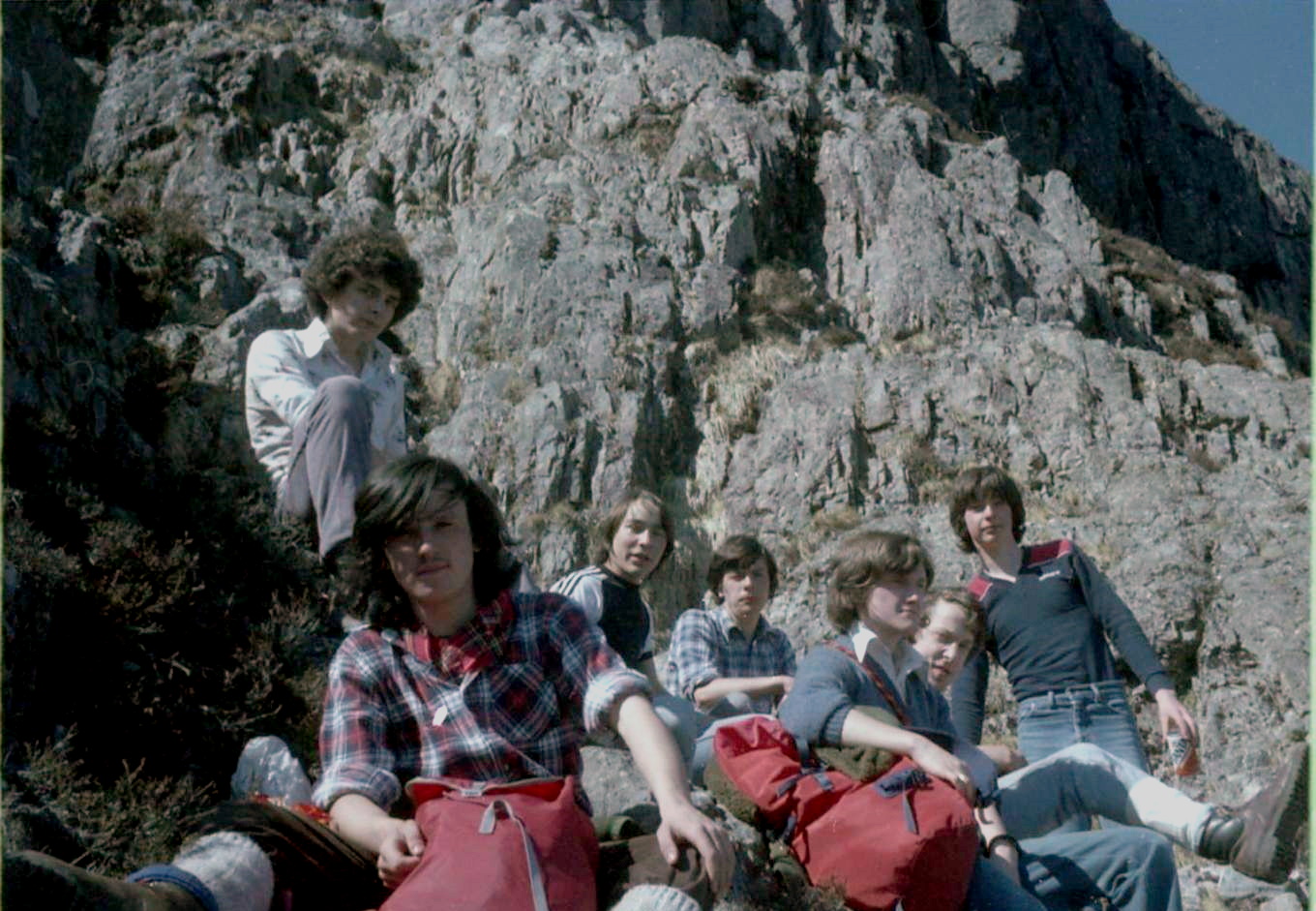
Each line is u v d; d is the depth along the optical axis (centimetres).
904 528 1502
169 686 624
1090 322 1944
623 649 555
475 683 311
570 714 319
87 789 543
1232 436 1703
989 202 2073
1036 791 438
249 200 1792
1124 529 1522
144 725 597
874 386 1669
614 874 288
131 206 1672
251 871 281
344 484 509
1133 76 3841
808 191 2002
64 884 236
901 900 377
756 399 1659
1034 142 3259
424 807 287
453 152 2017
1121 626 546
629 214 1833
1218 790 1278
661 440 1603
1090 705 539
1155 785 418
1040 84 3344
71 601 631
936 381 1689
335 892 297
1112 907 417
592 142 2019
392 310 577
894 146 2055
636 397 1600
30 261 1433
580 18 2467
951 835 379
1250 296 3725
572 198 1845
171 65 1991
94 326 1402
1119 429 1641
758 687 557
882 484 1574
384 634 318
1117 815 426
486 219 1833
